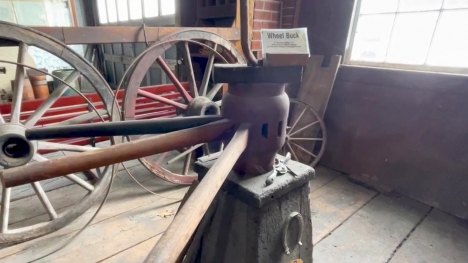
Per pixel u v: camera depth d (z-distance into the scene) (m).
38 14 3.62
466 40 1.48
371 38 1.86
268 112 0.72
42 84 2.37
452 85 1.50
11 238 1.28
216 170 0.56
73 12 3.93
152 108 2.00
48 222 1.38
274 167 0.85
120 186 1.84
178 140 0.65
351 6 1.86
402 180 1.79
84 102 1.72
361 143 1.95
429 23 1.60
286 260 0.91
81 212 1.44
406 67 1.72
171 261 0.39
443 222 1.54
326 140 2.06
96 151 0.60
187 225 0.45
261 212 0.77
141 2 3.27
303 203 0.90
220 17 2.03
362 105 1.91
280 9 2.20
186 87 2.14
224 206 0.86
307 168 0.88
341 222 1.54
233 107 0.72
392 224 1.53
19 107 1.21
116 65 4.02
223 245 0.89
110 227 1.46
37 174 0.56
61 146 1.39
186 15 2.38
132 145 0.62
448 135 1.56
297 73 0.68
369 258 1.30
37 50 3.55
